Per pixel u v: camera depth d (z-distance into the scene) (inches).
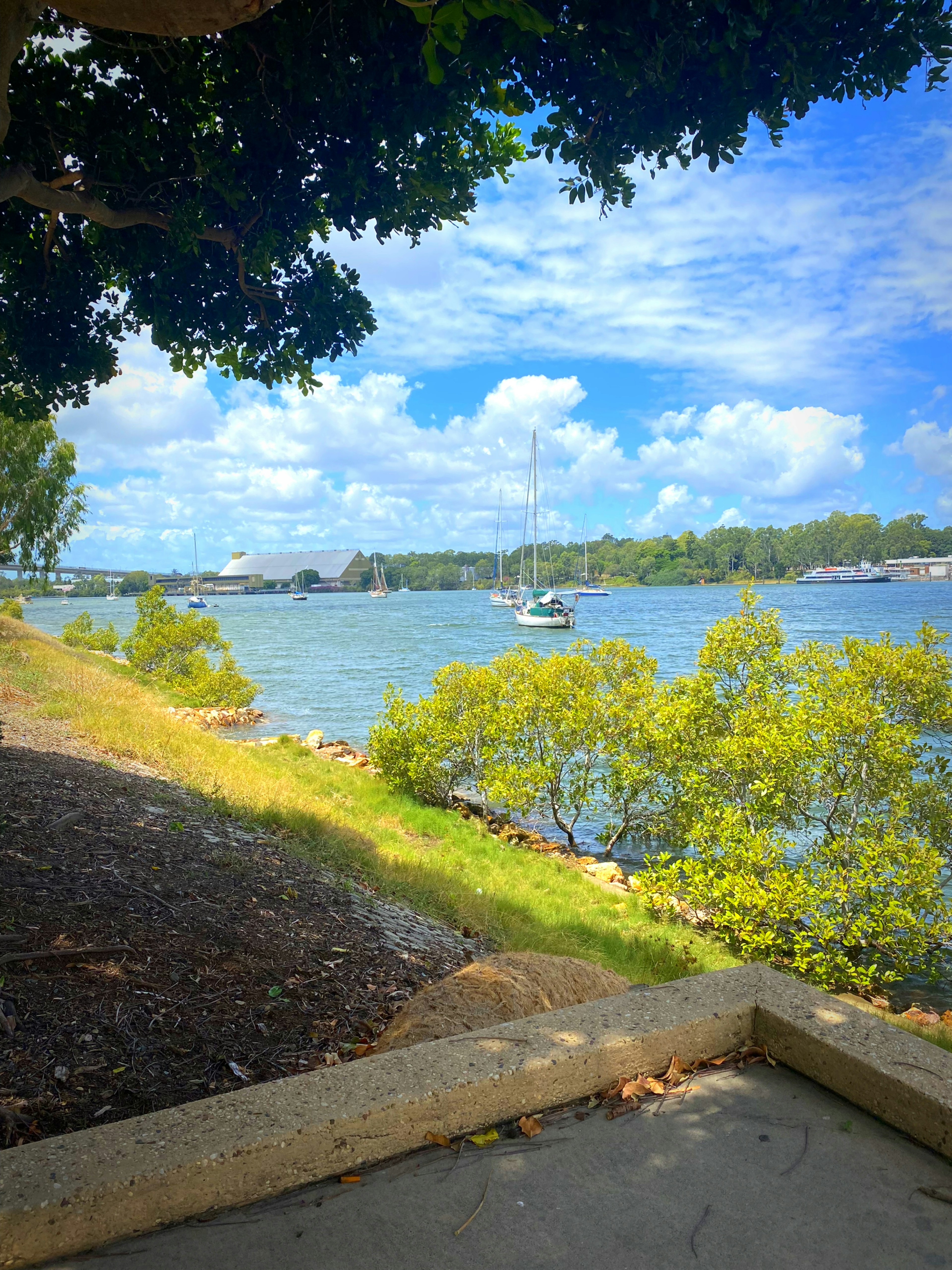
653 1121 92.4
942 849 398.6
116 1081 141.3
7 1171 73.4
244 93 244.2
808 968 392.2
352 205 271.3
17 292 300.8
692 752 476.7
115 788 392.5
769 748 414.0
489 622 4173.2
